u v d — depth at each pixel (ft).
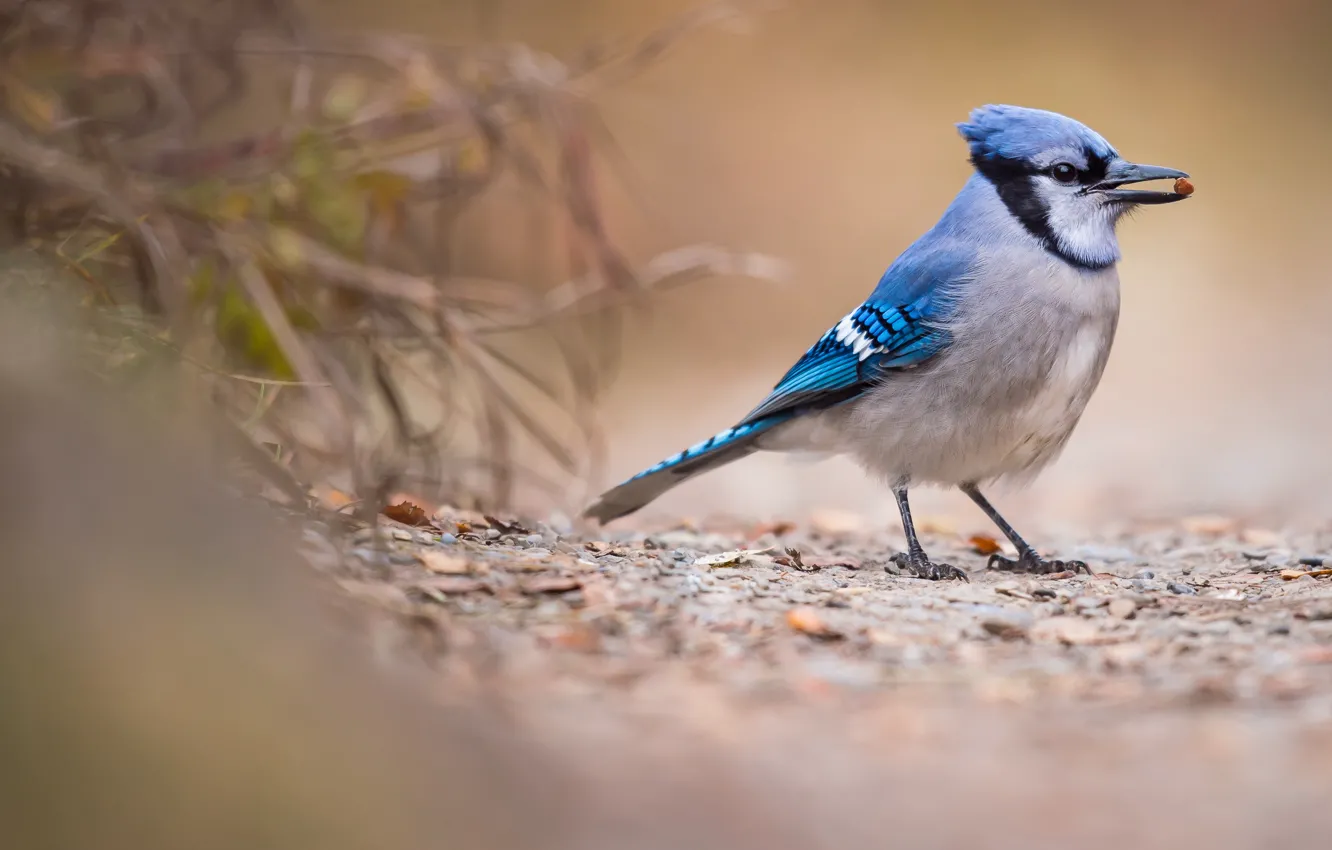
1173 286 89.45
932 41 105.60
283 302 39.14
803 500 53.42
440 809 16.22
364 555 26.37
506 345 72.59
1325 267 90.27
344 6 63.16
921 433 33.30
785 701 21.15
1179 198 32.60
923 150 97.86
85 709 15.26
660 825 16.55
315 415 37.78
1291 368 74.18
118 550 16.83
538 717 19.66
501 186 44.96
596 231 42.47
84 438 17.60
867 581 30.19
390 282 39.63
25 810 14.66
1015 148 33.04
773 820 16.88
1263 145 103.50
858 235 90.79
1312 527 41.06
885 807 17.30
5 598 15.61
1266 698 21.17
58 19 38.91
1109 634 24.99
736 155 93.56
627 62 43.91
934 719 20.45
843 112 99.50
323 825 15.57
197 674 16.12
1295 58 108.99
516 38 79.41
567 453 41.19
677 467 35.70
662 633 24.18
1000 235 32.99
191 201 39.06
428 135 41.65
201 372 31.24
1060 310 32.55
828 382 34.14
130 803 15.01
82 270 32.01
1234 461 56.65
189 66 41.06
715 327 86.02
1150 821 16.80
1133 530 42.45
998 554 35.37
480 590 25.36
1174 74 108.17
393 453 38.75
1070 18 110.32
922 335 32.83
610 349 49.34
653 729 19.63
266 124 48.19
